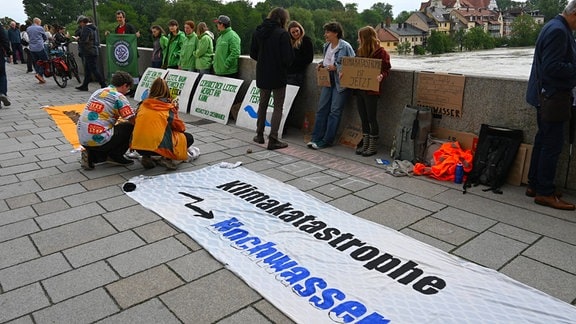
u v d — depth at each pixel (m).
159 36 10.23
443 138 5.24
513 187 4.56
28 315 2.63
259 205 4.14
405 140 5.22
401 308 2.65
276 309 2.67
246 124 7.26
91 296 2.80
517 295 2.75
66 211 4.09
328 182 4.80
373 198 4.35
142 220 3.88
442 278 2.95
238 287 2.89
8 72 15.84
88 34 10.99
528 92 4.12
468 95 4.95
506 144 4.55
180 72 9.09
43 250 3.38
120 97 5.11
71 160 5.64
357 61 5.46
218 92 7.98
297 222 3.78
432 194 4.43
